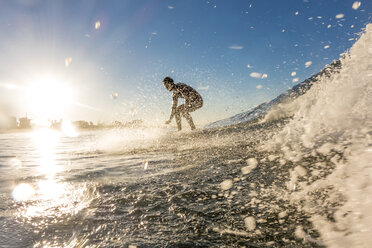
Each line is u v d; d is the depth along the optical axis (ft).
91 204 3.84
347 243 2.09
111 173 6.19
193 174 5.42
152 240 2.64
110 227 3.00
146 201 3.87
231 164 5.95
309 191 3.46
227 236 2.64
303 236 2.44
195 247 2.45
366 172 3.47
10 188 4.99
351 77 7.86
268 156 6.09
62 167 7.42
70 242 2.66
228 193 3.95
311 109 9.02
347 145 5.09
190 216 3.22
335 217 2.62
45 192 4.59
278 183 4.07
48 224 3.12
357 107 6.72
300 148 6.02
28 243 2.65
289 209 3.09
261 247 2.37
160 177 5.41
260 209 3.22
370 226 2.21
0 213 3.54
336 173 3.82
